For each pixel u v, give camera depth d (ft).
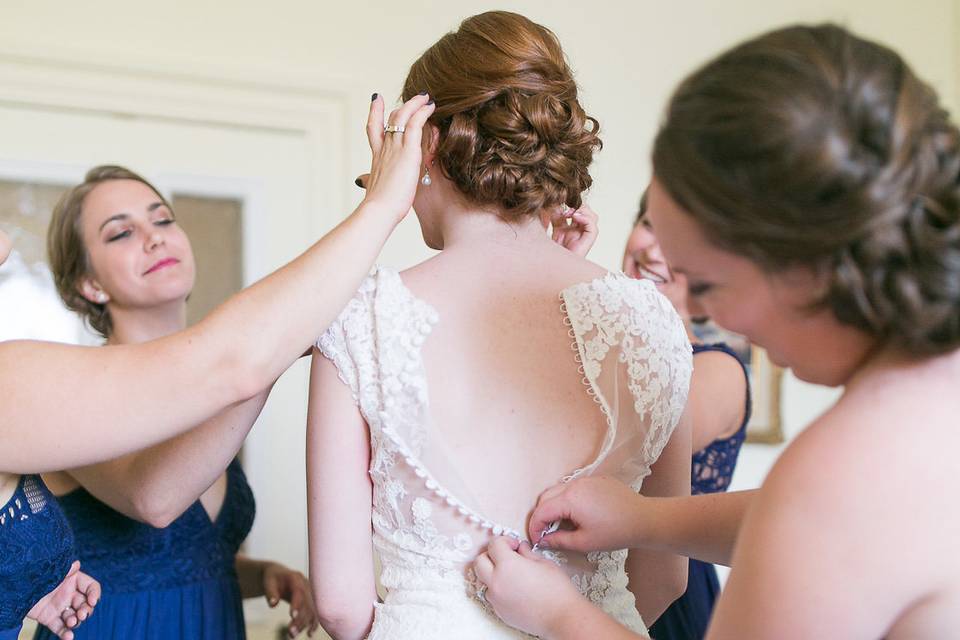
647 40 12.26
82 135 9.95
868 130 2.30
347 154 10.76
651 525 3.67
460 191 4.02
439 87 4.00
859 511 2.38
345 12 10.90
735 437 6.24
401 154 3.85
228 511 6.77
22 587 4.14
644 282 4.20
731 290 2.62
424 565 3.82
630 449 3.92
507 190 3.90
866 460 2.41
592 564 3.97
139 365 3.54
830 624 2.39
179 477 4.97
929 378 2.50
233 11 10.47
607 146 11.94
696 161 2.46
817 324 2.55
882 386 2.50
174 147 10.27
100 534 6.16
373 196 3.83
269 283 3.64
